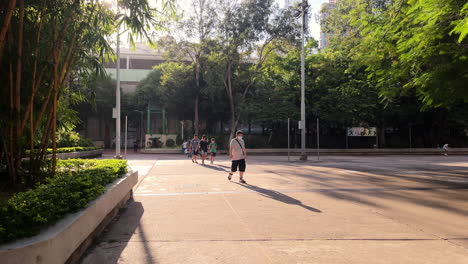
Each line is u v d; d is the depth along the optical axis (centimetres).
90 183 496
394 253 399
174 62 3622
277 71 3412
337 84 3338
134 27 732
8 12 476
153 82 3919
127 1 696
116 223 545
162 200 745
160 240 454
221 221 554
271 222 546
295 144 3609
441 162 2044
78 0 624
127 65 4719
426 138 3959
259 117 3228
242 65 3328
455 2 776
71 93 823
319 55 3491
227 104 3722
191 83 3659
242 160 1048
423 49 928
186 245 432
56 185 478
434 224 533
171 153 3466
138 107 4122
